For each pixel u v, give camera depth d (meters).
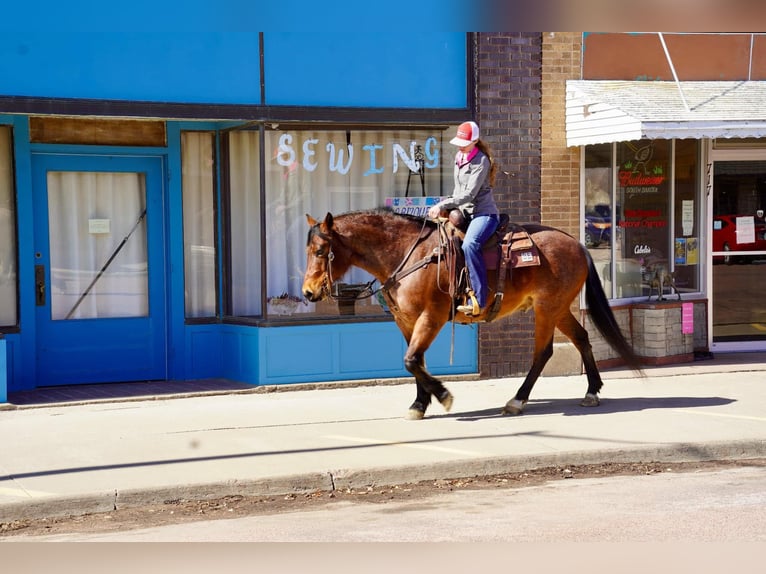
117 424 9.34
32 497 6.90
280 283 11.25
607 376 12.05
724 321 13.73
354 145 11.47
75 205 11.12
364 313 11.45
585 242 12.39
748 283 13.79
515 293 9.59
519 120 11.79
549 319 9.78
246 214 11.37
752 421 9.42
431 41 11.48
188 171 11.59
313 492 7.51
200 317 11.72
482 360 11.84
